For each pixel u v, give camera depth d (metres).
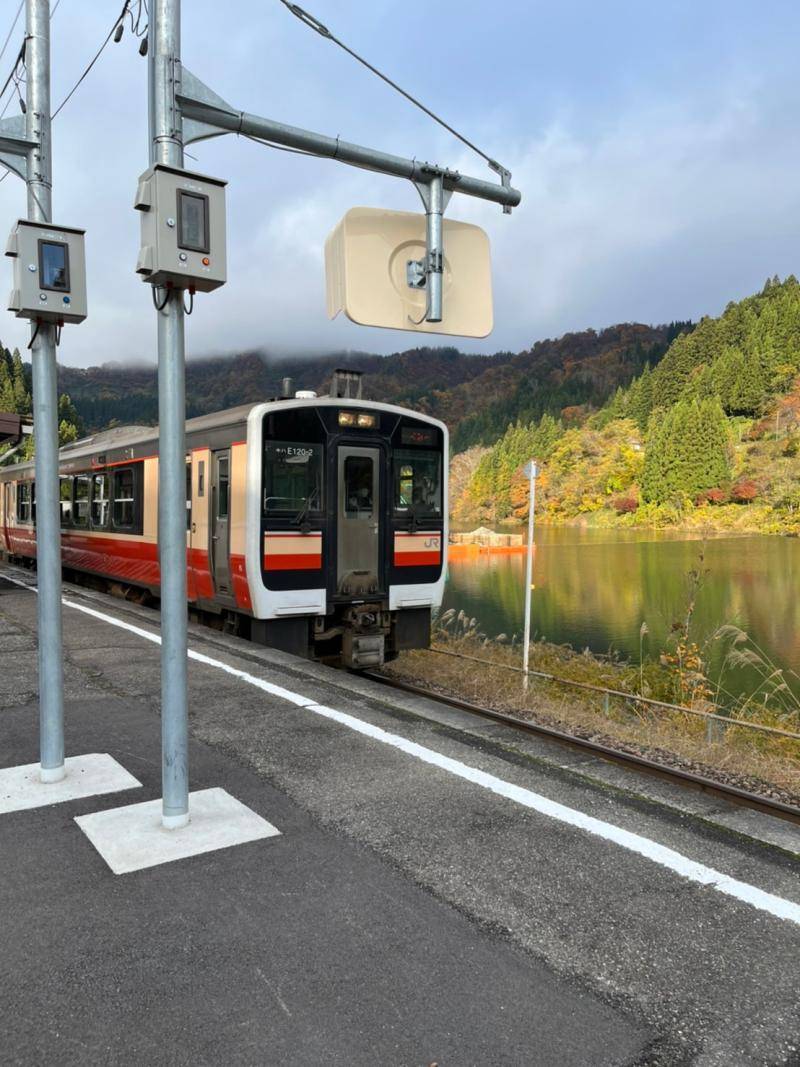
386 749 4.94
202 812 3.88
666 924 2.97
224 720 5.56
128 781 4.30
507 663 11.35
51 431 4.16
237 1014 2.43
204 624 10.66
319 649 9.33
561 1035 2.34
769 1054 2.28
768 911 3.08
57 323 4.14
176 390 3.43
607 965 2.70
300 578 8.56
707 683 10.35
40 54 4.11
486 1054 2.26
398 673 10.31
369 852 3.52
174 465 3.43
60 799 4.06
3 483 22.30
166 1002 2.49
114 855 3.44
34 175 4.12
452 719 5.75
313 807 4.01
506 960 2.72
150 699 6.17
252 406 8.57
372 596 9.06
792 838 3.78
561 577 43.12
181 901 3.09
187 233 3.27
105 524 13.67
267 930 2.89
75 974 2.63
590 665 11.52
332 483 8.76
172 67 3.47
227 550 8.84
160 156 3.47
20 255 3.91
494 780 4.43
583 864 3.44
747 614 31.91
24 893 3.15
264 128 3.70
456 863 3.43
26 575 16.89
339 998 2.51
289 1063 2.22
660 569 46.44
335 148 3.82
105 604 11.45
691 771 6.40
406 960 2.71
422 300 3.72
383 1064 2.22
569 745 7.14
